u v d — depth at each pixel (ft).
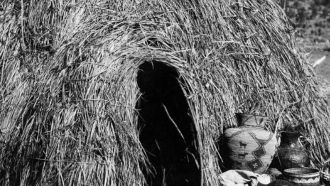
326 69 41.93
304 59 23.03
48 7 19.99
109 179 17.01
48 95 18.10
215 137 19.57
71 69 18.26
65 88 18.02
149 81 22.11
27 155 17.79
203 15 20.94
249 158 19.13
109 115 17.48
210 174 18.07
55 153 17.19
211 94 19.52
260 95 20.97
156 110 22.50
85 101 17.54
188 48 19.89
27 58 19.45
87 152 17.10
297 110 21.62
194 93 18.38
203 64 19.72
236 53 20.95
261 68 21.35
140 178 17.43
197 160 18.40
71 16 19.63
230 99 20.21
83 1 20.11
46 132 17.57
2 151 18.52
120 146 17.39
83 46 18.70
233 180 18.28
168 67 19.47
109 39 18.92
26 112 18.51
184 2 21.12
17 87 19.04
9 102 18.95
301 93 21.84
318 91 22.66
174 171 20.75
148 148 22.21
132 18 19.88
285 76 21.75
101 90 17.71
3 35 20.10
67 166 17.03
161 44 19.56
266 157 19.26
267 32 22.16
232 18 21.62
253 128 19.34
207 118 18.58
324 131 21.85
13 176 18.21
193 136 18.38
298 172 18.67
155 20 20.17
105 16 19.83
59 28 19.47
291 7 82.79
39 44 19.47
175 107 21.52
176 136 21.35
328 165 21.54
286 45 22.33
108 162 17.08
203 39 20.43
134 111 18.21
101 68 18.08
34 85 18.76
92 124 17.31
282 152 19.98
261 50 21.65
